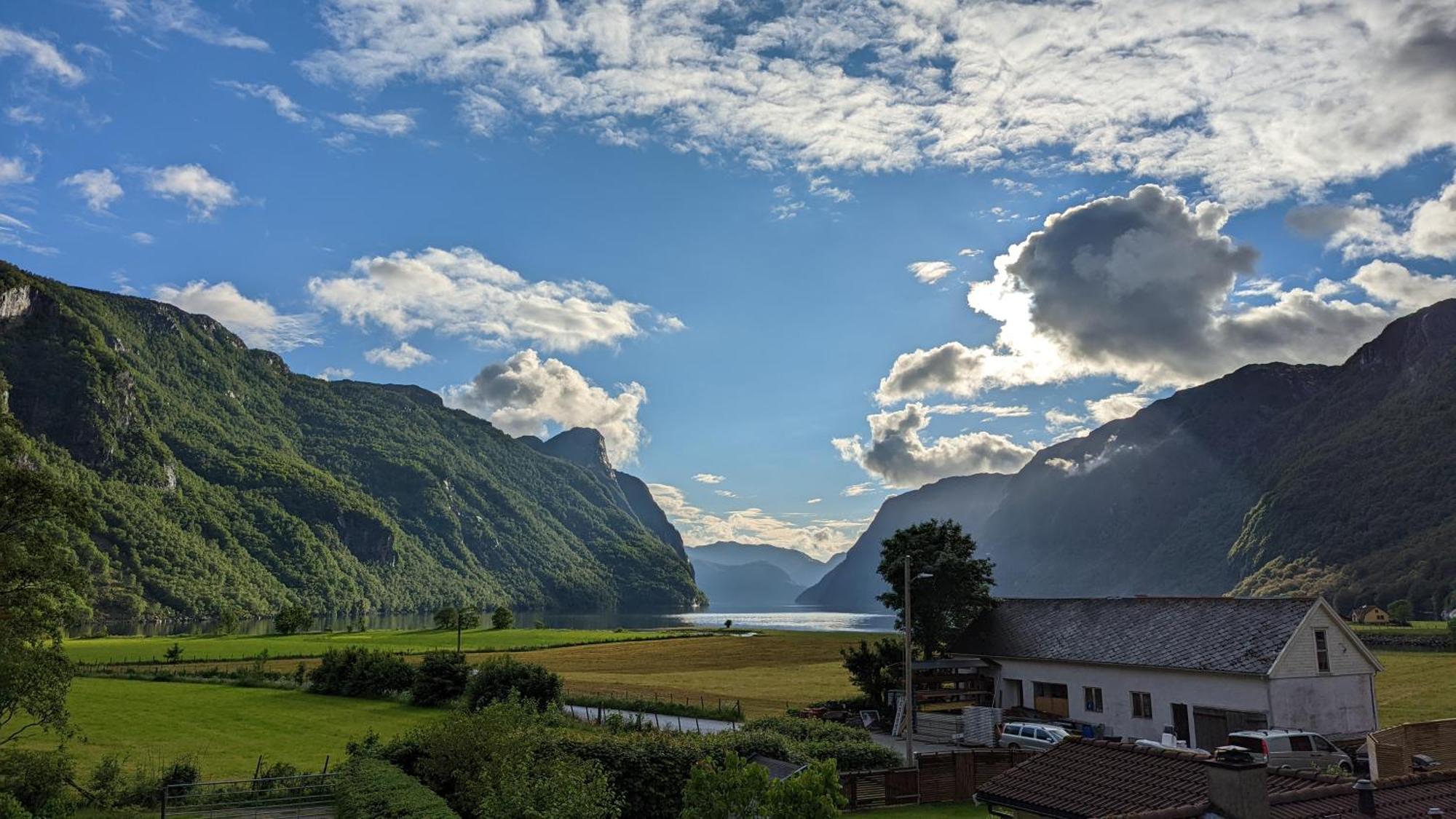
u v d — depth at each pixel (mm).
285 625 172500
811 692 74062
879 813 32562
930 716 51344
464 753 29625
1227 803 13930
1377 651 108188
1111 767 18656
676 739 33375
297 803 33969
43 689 30188
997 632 55156
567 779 21672
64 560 31000
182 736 52344
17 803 27266
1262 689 38938
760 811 18719
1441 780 16953
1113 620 49125
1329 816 14805
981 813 32438
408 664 73125
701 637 148625
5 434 31344
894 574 57781
